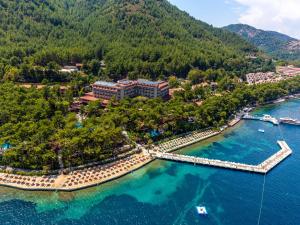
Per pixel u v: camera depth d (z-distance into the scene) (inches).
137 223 4628.4
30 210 4739.2
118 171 5935.0
